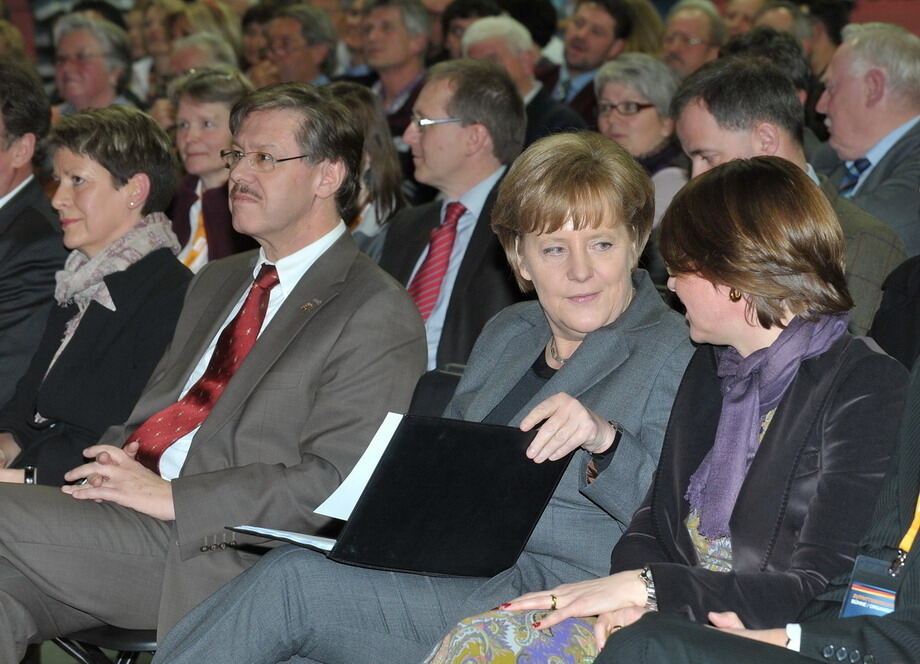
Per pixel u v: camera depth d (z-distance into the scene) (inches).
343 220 186.7
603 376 145.3
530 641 123.9
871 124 244.4
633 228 146.6
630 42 389.4
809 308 127.0
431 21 442.3
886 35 244.5
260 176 179.5
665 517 133.4
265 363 173.9
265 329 177.2
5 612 162.4
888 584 115.3
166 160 207.6
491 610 127.3
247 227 180.1
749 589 119.8
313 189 181.3
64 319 209.8
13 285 228.2
